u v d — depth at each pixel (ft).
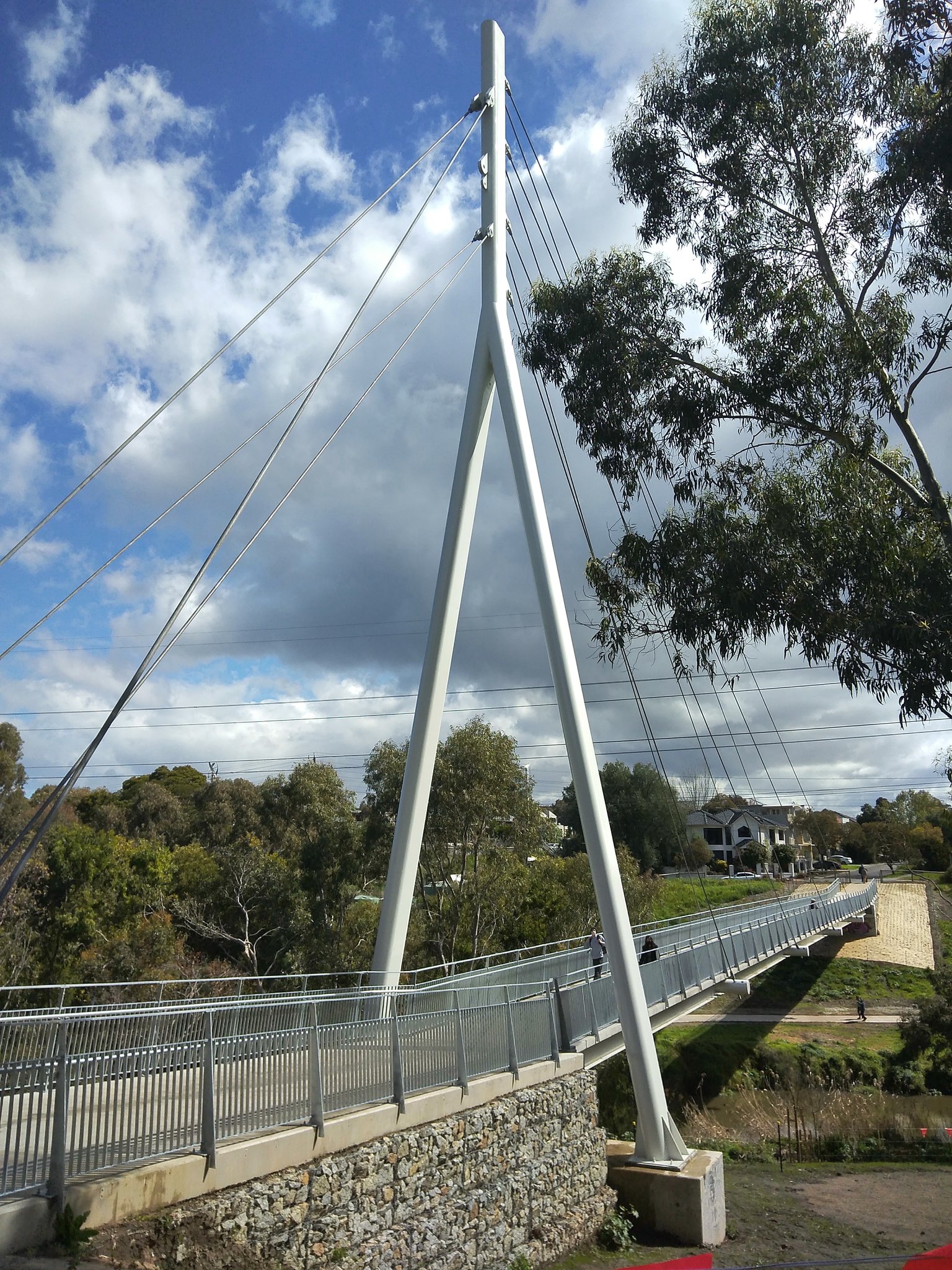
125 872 122.11
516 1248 38.01
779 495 39.83
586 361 48.11
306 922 120.88
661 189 49.67
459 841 116.98
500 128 65.21
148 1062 23.18
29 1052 27.94
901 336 43.32
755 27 45.21
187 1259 21.80
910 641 34.94
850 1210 54.95
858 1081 106.32
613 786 236.63
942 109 39.70
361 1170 29.35
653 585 44.70
